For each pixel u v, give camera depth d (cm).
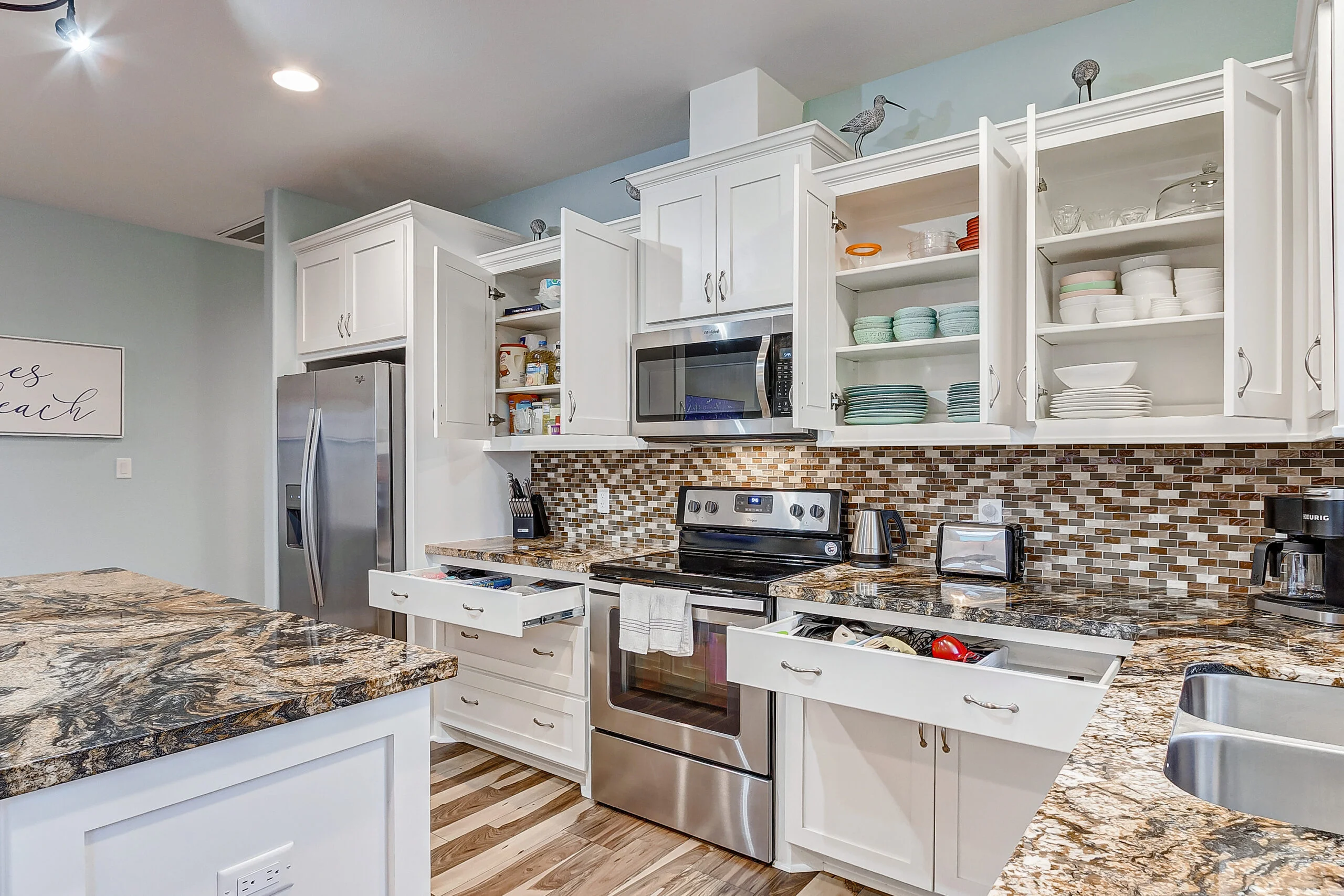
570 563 258
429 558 311
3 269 374
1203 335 196
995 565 208
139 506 420
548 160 330
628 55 245
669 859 214
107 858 87
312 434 325
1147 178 206
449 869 208
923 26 229
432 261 317
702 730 222
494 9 218
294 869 105
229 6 214
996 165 191
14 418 375
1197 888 55
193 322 444
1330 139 140
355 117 287
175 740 90
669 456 307
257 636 136
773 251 243
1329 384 141
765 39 236
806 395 214
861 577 216
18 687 106
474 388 312
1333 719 118
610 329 271
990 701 150
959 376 238
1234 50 202
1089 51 223
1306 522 157
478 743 301
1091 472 214
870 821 191
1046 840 63
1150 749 86
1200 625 155
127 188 361
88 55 240
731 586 215
